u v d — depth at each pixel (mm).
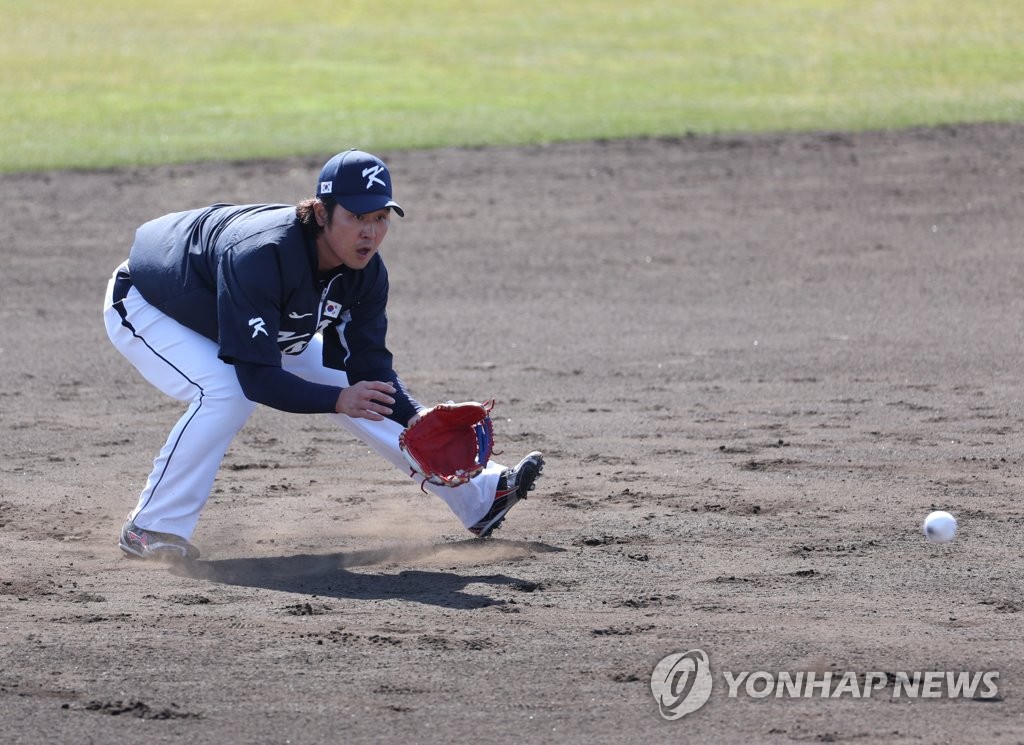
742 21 101750
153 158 61094
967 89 74562
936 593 17734
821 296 40688
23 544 20562
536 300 41250
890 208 51312
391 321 39031
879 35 94062
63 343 36969
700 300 40719
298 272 18750
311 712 14016
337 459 26094
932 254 45156
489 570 19156
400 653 15680
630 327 37750
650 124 67000
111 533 21297
